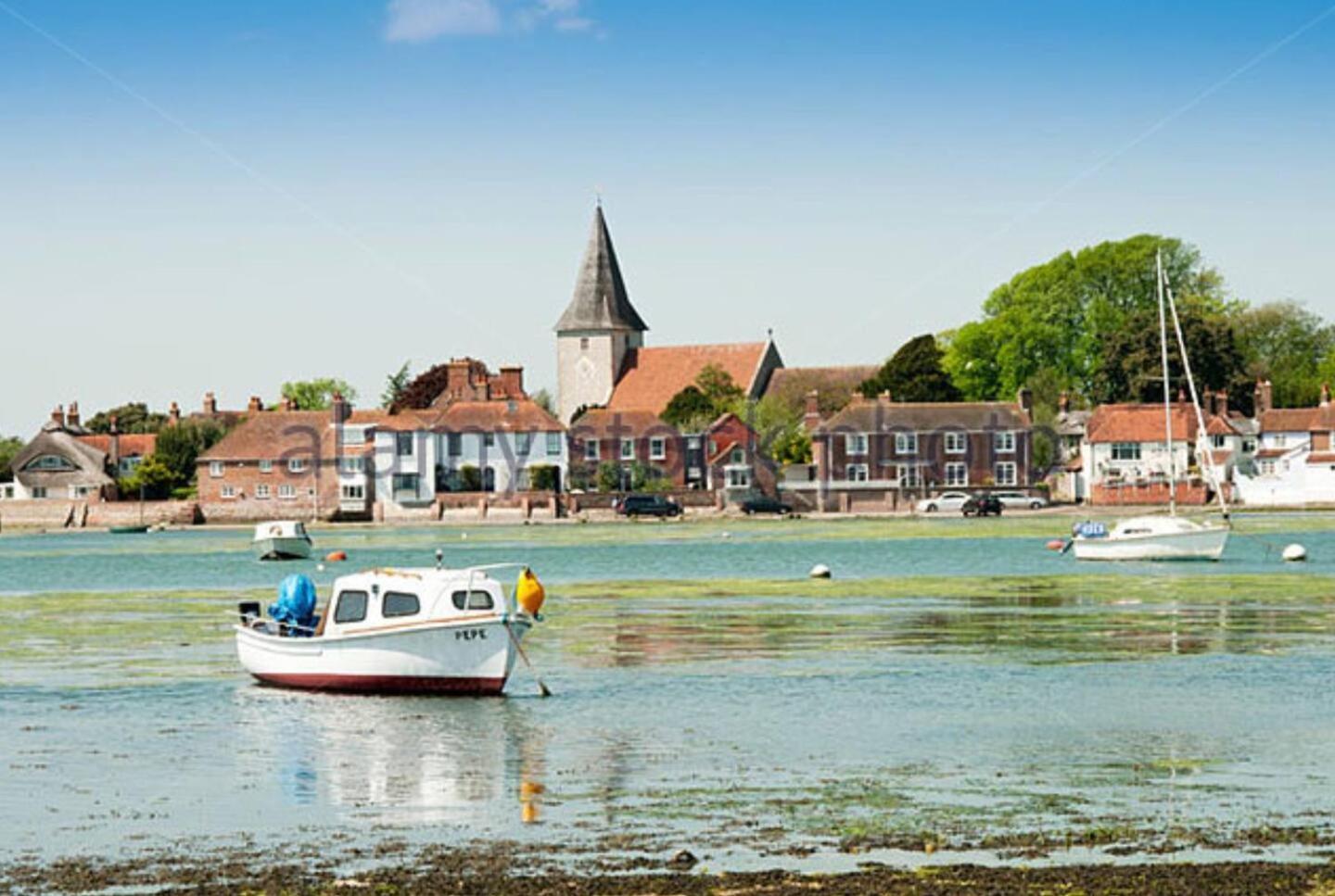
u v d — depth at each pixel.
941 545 127.44
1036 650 58.28
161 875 29.78
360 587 50.31
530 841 31.91
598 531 164.25
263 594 89.31
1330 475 185.38
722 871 29.55
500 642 48.44
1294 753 39.25
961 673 52.97
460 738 42.66
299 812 34.66
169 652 61.12
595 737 42.56
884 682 51.22
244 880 29.34
